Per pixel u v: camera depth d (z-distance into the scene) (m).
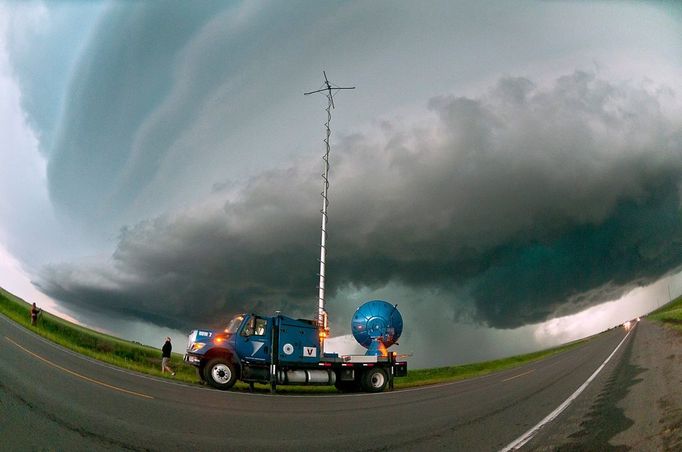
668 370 14.09
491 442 6.78
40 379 11.62
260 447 6.50
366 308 22.34
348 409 11.02
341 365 17.30
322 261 24.83
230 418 8.80
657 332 41.94
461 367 36.66
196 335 16.12
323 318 23.66
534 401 11.31
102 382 12.66
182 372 23.67
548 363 29.47
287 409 10.69
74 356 19.47
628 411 8.48
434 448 6.53
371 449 6.51
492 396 13.34
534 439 6.80
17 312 36.25
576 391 12.48
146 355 32.62
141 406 9.33
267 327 16.53
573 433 7.03
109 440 6.29
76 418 7.50
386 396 14.91
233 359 15.66
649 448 5.79
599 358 25.81
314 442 6.94
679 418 7.21
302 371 16.59
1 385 9.95
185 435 6.97
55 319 41.06
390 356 18.42
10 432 6.26
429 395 14.91
